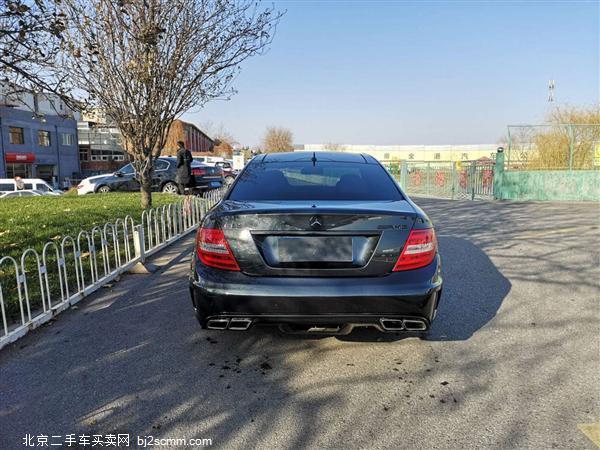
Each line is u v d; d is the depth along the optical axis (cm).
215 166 1641
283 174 377
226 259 294
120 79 788
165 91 825
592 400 267
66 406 262
